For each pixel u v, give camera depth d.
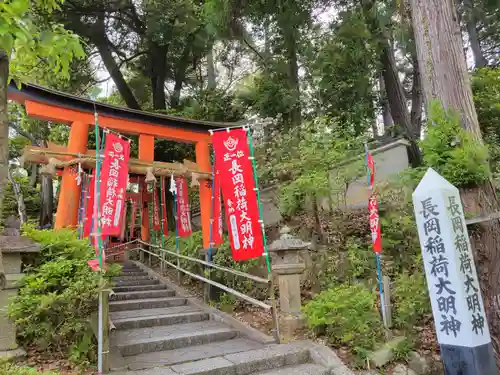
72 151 8.30
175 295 8.48
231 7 11.14
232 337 5.94
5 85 2.16
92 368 4.36
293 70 13.20
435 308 3.90
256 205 5.73
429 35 5.34
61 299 4.41
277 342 5.33
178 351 5.21
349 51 11.06
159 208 13.20
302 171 8.06
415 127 13.89
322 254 7.54
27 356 4.41
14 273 4.81
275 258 5.80
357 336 4.96
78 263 4.98
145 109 17.83
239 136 5.97
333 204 9.21
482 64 15.88
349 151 8.20
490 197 4.62
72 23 12.86
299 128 9.59
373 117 12.94
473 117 4.97
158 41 14.16
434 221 3.97
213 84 17.00
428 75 5.31
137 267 11.50
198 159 10.41
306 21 11.88
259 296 7.48
